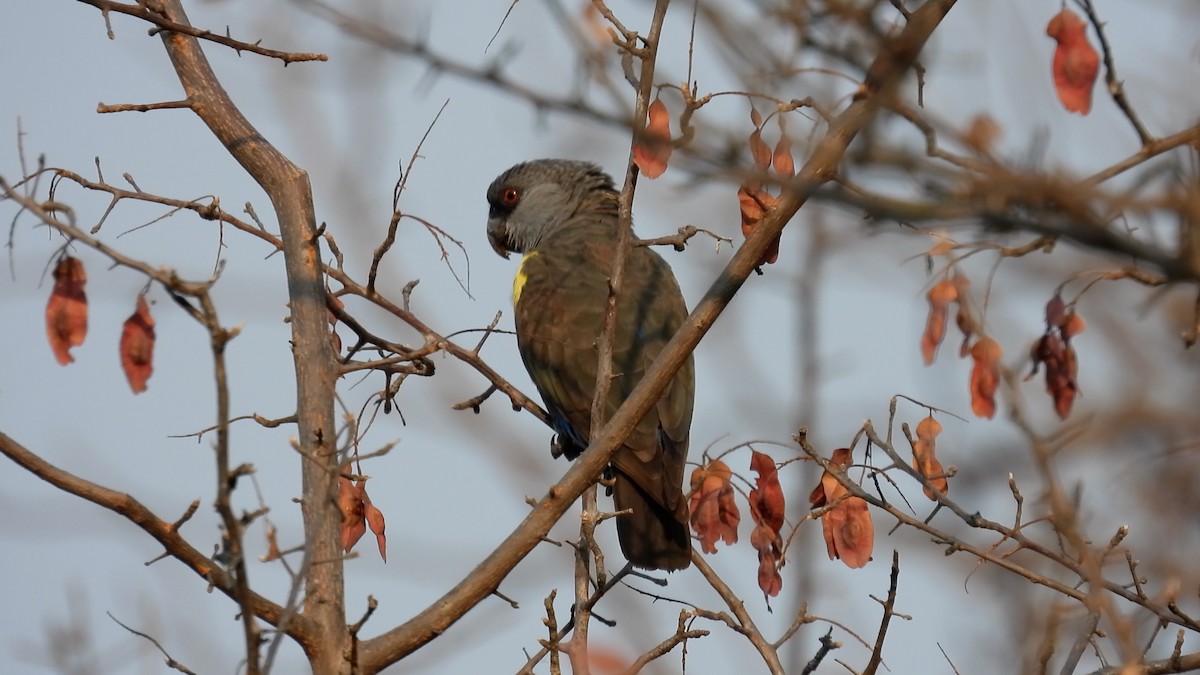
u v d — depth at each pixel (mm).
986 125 6191
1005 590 10508
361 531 9188
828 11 6121
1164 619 8398
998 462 10852
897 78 6016
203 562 7215
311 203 9602
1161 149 6609
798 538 12344
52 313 7973
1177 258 5609
